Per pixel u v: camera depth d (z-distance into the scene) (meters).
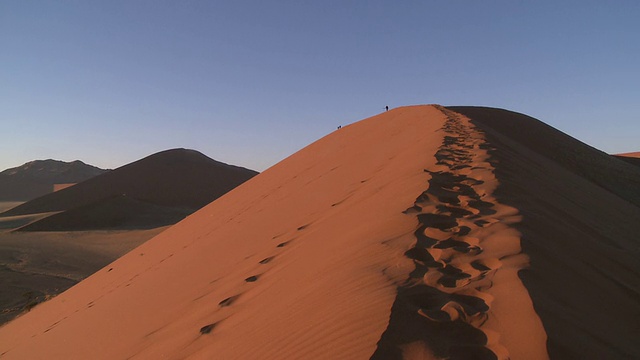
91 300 12.71
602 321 3.46
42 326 12.52
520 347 2.77
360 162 13.96
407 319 3.16
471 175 7.93
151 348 5.46
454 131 13.95
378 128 23.00
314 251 6.10
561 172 13.53
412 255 4.46
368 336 3.00
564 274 4.16
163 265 11.88
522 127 33.16
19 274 28.05
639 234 8.40
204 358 4.19
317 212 9.10
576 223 6.74
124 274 14.79
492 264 4.12
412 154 11.02
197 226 17.89
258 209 13.86
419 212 5.87
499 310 3.21
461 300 3.47
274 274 6.05
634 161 42.38
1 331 15.55
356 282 4.01
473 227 5.16
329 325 3.38
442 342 2.89
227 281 6.86
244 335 4.20
